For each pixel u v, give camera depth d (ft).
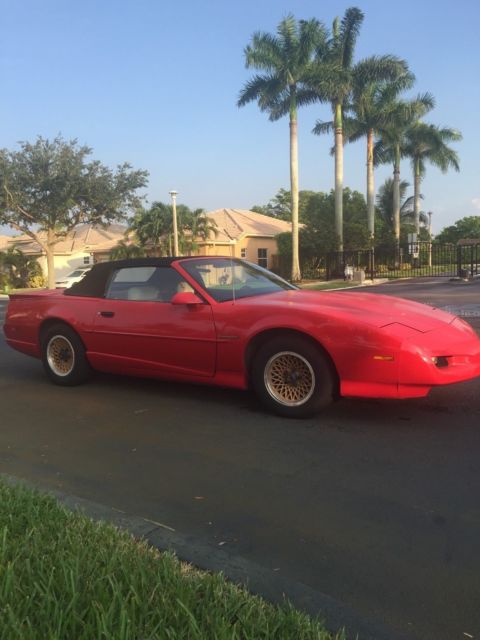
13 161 122.72
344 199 147.02
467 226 225.97
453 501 11.23
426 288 77.51
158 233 123.24
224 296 18.37
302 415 16.62
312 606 7.84
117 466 13.69
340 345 15.52
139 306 19.57
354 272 106.63
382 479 12.40
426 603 8.02
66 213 129.49
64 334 21.58
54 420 17.72
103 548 8.70
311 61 106.42
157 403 19.16
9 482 12.30
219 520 10.72
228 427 16.34
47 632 6.57
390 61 113.91
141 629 6.64
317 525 10.43
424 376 14.98
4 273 142.82
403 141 151.43
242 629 6.77
